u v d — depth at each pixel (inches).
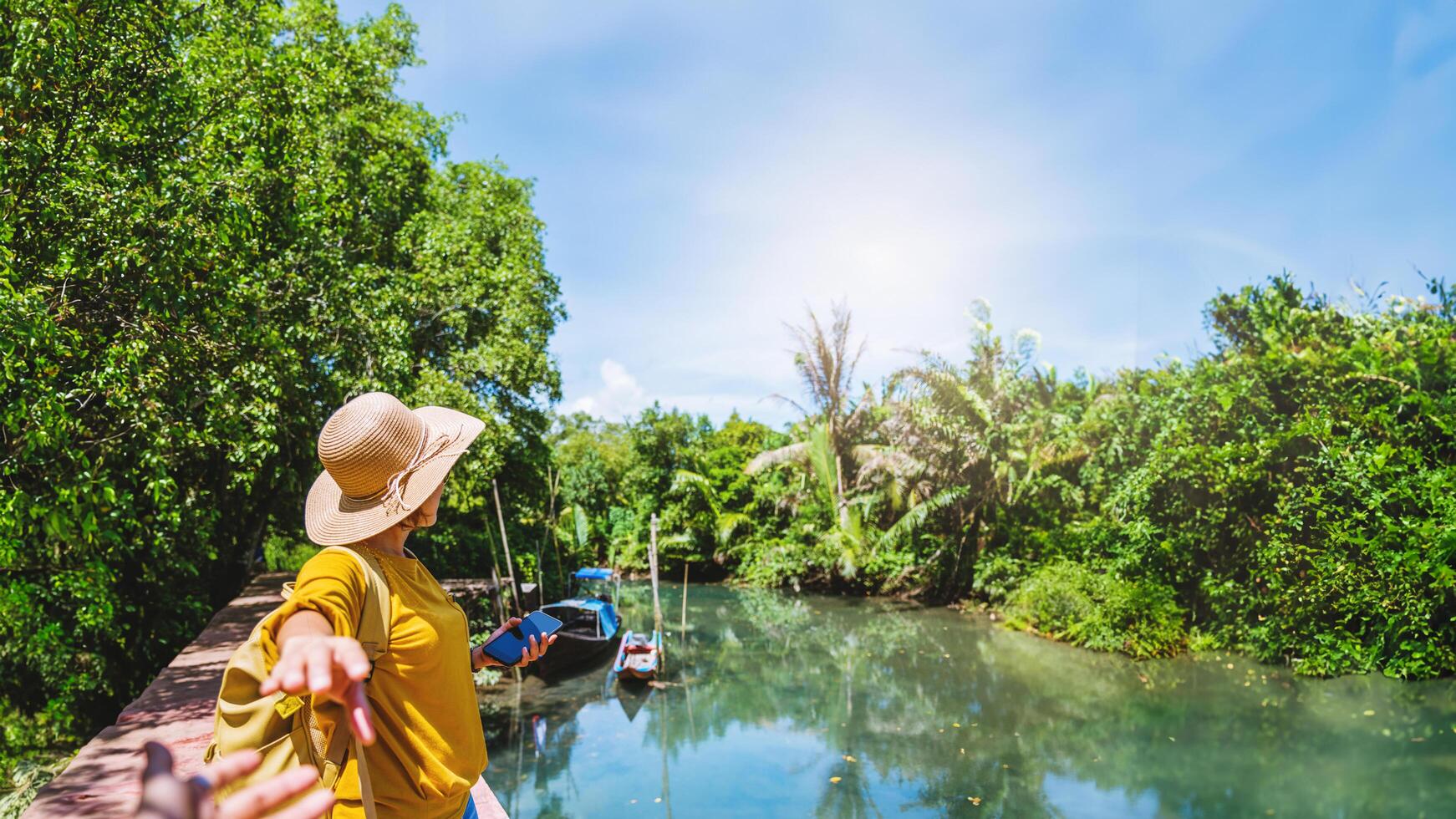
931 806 383.9
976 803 384.5
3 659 393.1
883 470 1060.5
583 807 389.4
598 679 633.6
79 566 362.9
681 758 454.0
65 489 268.1
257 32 490.0
